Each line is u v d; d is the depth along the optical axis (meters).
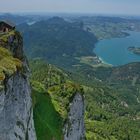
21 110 84.75
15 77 81.44
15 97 81.00
